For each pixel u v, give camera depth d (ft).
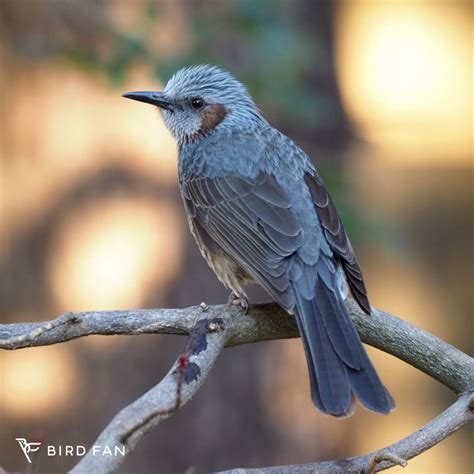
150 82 41.04
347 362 23.47
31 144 46.37
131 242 46.11
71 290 46.44
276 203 27.86
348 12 108.37
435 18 112.78
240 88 31.89
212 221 29.07
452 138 97.19
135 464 45.21
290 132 49.01
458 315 69.31
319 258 26.63
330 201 28.14
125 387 45.68
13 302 46.44
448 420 23.08
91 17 42.14
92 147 46.26
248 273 27.86
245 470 21.62
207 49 41.32
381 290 69.72
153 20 41.50
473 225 79.30
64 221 46.44
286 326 25.54
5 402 46.26
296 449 46.98
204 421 45.93
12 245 46.50
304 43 42.16
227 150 29.66
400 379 61.77
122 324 23.88
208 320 23.57
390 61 109.09
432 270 73.56
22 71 45.83
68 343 46.03
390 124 100.58
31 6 43.52
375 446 52.29
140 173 46.29
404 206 82.79
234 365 46.44
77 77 45.73
